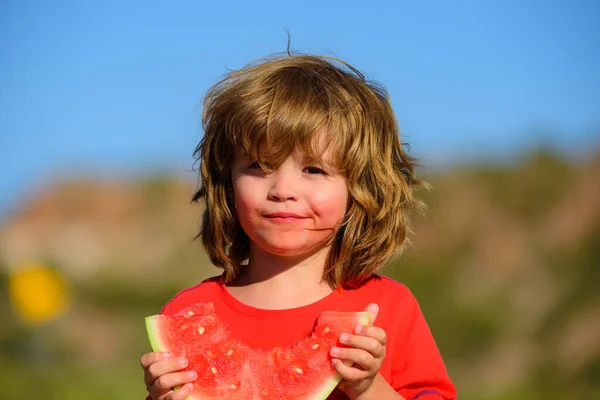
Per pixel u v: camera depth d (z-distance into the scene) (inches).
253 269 112.6
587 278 402.9
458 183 510.0
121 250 677.3
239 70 121.2
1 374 325.4
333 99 108.9
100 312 511.8
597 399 317.4
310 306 107.2
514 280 429.7
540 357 365.1
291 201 104.3
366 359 96.3
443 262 461.7
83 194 799.1
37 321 381.1
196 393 102.7
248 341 105.8
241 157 109.0
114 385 322.0
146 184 775.1
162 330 105.4
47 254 649.6
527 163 499.5
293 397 100.1
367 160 111.6
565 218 458.9
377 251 112.3
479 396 338.3
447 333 399.9
